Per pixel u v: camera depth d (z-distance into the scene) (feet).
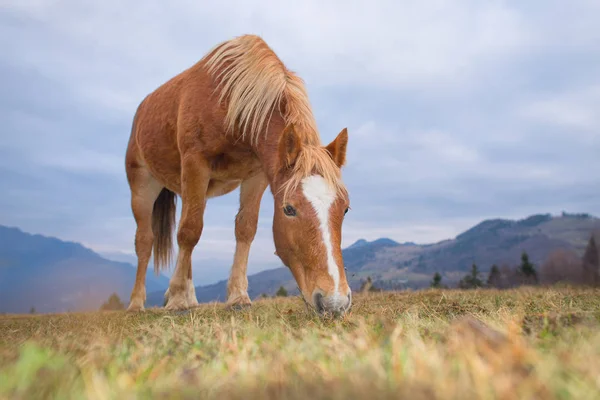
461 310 13.00
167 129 19.39
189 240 17.21
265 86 15.69
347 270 11.87
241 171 18.02
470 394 3.17
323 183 12.09
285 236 12.51
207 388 3.92
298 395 3.51
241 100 15.92
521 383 3.42
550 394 3.24
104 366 5.20
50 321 15.61
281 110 15.70
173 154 19.63
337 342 5.89
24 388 3.90
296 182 12.21
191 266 21.12
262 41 17.38
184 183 17.33
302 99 15.85
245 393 3.68
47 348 6.19
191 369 4.87
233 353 6.01
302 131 14.51
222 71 16.97
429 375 3.71
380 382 3.57
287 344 6.35
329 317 10.93
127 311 20.53
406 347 5.34
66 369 4.75
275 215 13.47
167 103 19.48
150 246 22.59
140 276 22.02
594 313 8.50
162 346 7.07
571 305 11.39
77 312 20.35
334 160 13.16
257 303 20.31
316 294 11.38
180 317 14.47
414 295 21.03
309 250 11.74
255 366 4.76
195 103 17.16
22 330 12.83
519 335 6.10
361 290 23.98
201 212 17.25
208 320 12.59
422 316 11.34
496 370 3.92
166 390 3.86
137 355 6.12
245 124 15.84
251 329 8.11
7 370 4.64
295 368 4.51
